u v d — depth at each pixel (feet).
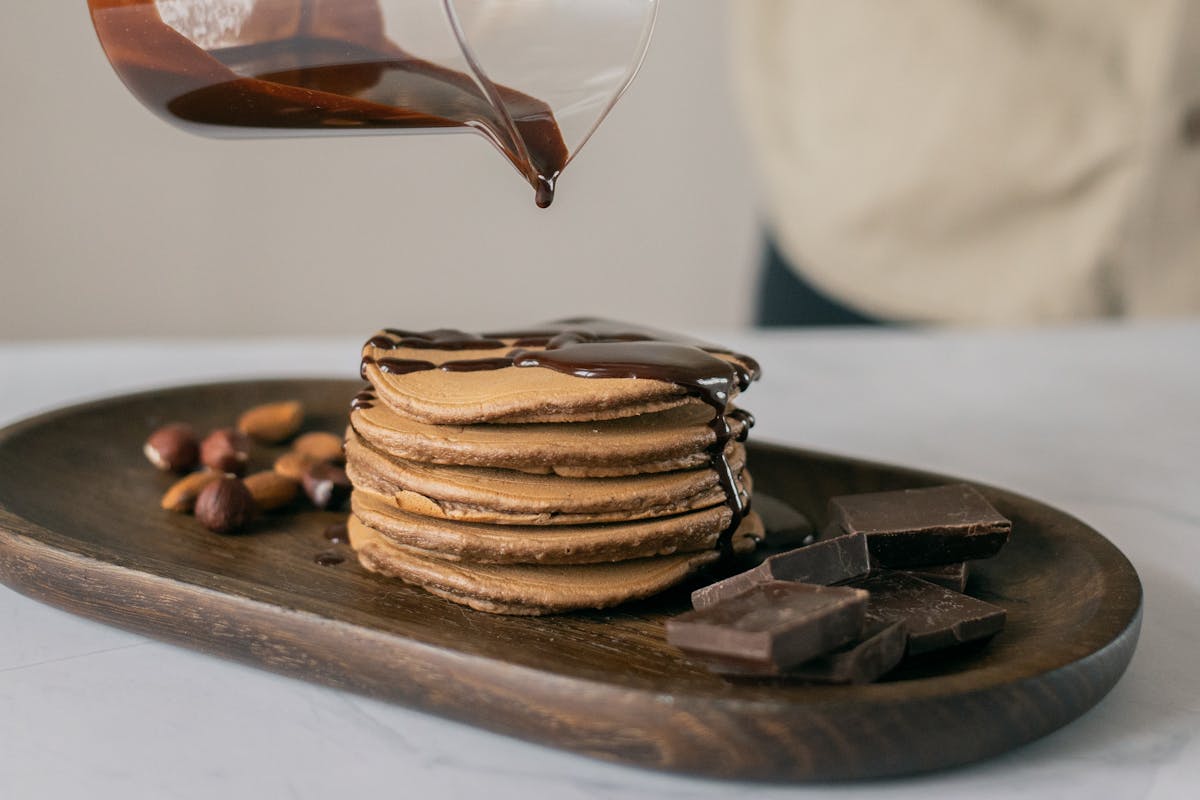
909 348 2.54
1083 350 2.52
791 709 1.15
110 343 2.47
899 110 2.85
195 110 1.43
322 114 1.42
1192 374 2.35
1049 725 1.21
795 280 3.15
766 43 3.04
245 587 1.32
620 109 3.71
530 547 1.39
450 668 1.23
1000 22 2.71
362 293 3.67
